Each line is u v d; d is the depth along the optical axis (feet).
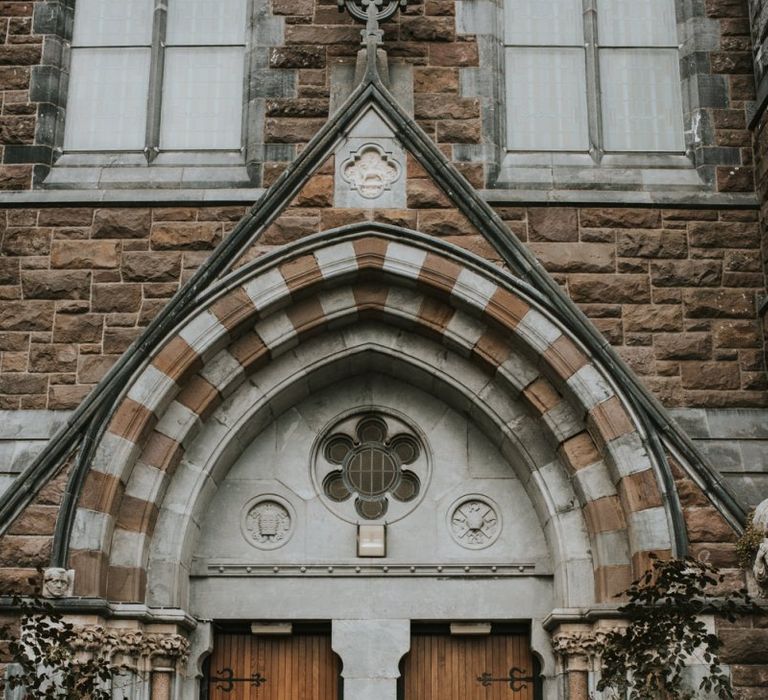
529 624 37.99
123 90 41.42
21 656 31.86
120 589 35.32
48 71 40.83
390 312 37.91
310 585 37.88
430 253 37.47
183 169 39.93
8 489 35.12
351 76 40.55
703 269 38.47
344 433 39.60
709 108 40.45
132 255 38.32
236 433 37.73
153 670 35.40
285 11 41.24
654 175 39.93
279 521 38.63
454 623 37.86
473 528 38.55
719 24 41.42
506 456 38.96
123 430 35.76
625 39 42.16
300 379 38.29
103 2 42.39
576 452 36.73
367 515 38.83
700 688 32.32
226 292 36.99
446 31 41.06
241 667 37.93
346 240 37.50
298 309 37.81
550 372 36.83
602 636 34.73
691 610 32.50
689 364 37.60
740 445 36.65
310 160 38.22
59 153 40.42
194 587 37.76
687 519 35.12
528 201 38.73
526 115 41.29
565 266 38.32
